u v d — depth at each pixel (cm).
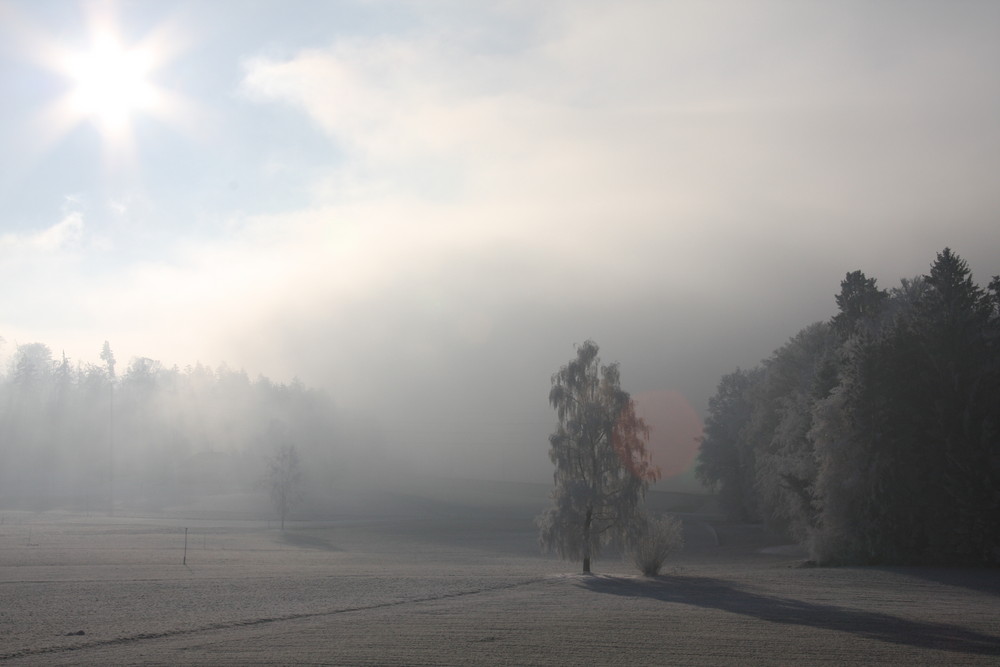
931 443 4919
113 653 1945
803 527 6575
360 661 1800
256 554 6431
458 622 2503
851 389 5266
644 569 4638
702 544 8519
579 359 5141
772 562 6084
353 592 3550
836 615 2652
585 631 2277
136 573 4412
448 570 5103
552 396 5106
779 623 2455
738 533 9706
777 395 8238
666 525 4775
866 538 4988
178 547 6844
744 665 1745
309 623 2512
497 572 4931
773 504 7438
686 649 1959
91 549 6300
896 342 5191
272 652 1930
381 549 7912
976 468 4731
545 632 2259
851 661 1791
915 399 5016
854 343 5612
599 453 4938
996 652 1914
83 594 3350
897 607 2895
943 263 5309
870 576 4241
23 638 2180
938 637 2155
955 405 4891
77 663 1798
